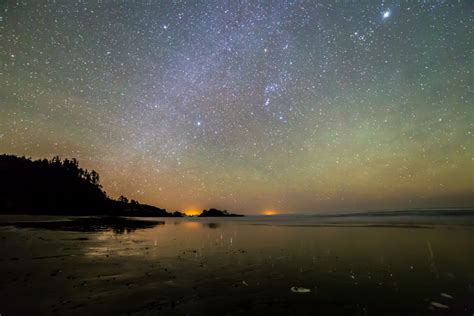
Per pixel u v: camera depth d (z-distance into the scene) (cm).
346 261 637
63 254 717
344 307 355
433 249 749
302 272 543
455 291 411
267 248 850
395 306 356
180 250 810
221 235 1259
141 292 414
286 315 329
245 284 461
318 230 1441
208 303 369
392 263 604
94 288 432
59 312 333
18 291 413
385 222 1894
